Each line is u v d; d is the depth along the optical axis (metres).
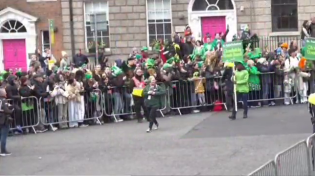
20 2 34.81
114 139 19.67
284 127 19.77
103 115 23.36
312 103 14.68
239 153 16.55
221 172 14.66
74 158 17.25
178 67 24.11
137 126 21.86
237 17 34.12
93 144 19.08
